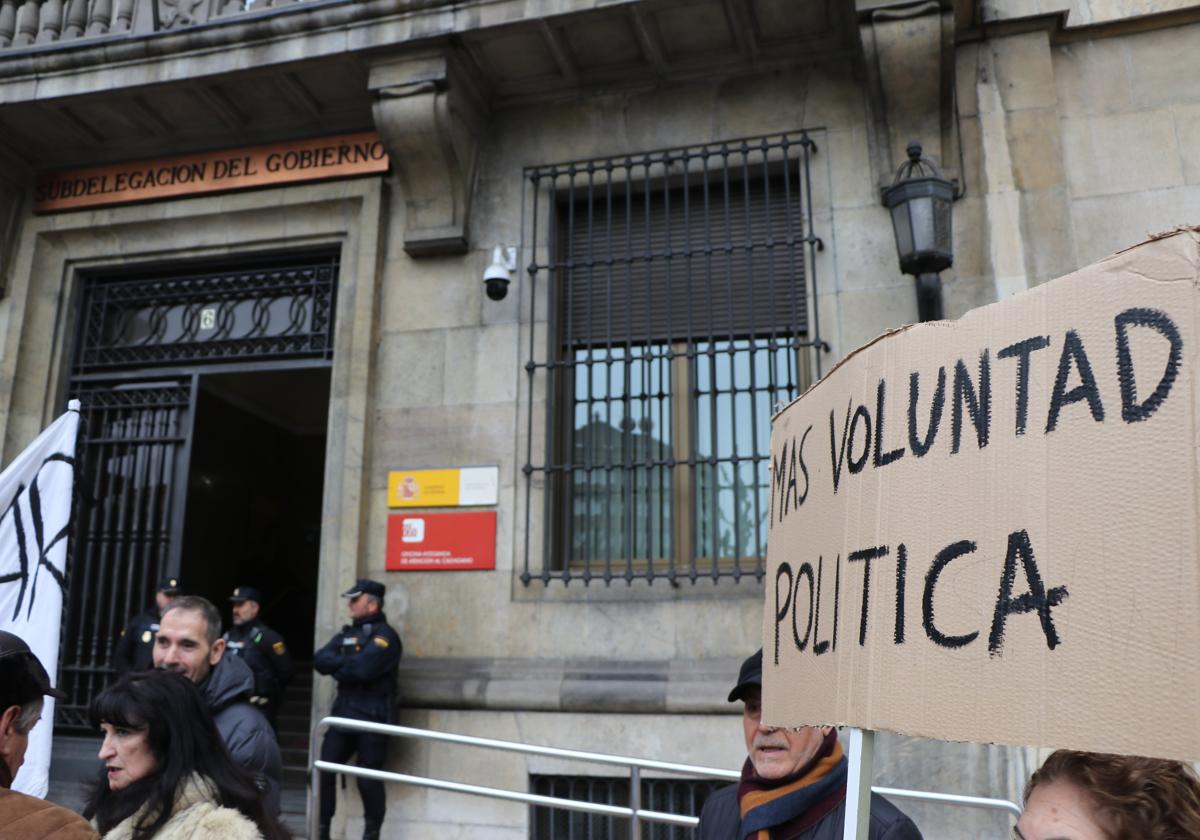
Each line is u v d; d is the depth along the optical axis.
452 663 6.29
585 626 6.20
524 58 6.81
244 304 7.73
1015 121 6.18
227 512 12.17
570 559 6.55
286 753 7.80
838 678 1.65
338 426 6.95
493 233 7.00
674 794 5.79
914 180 5.12
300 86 7.13
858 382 1.75
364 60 6.79
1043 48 6.25
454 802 6.06
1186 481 1.13
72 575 7.42
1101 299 1.28
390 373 6.95
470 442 6.67
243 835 2.08
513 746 4.39
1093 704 1.17
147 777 2.22
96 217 7.88
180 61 7.04
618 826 5.90
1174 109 6.07
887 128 6.24
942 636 1.42
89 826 1.80
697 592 6.11
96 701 2.28
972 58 6.33
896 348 1.65
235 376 11.75
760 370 6.41
